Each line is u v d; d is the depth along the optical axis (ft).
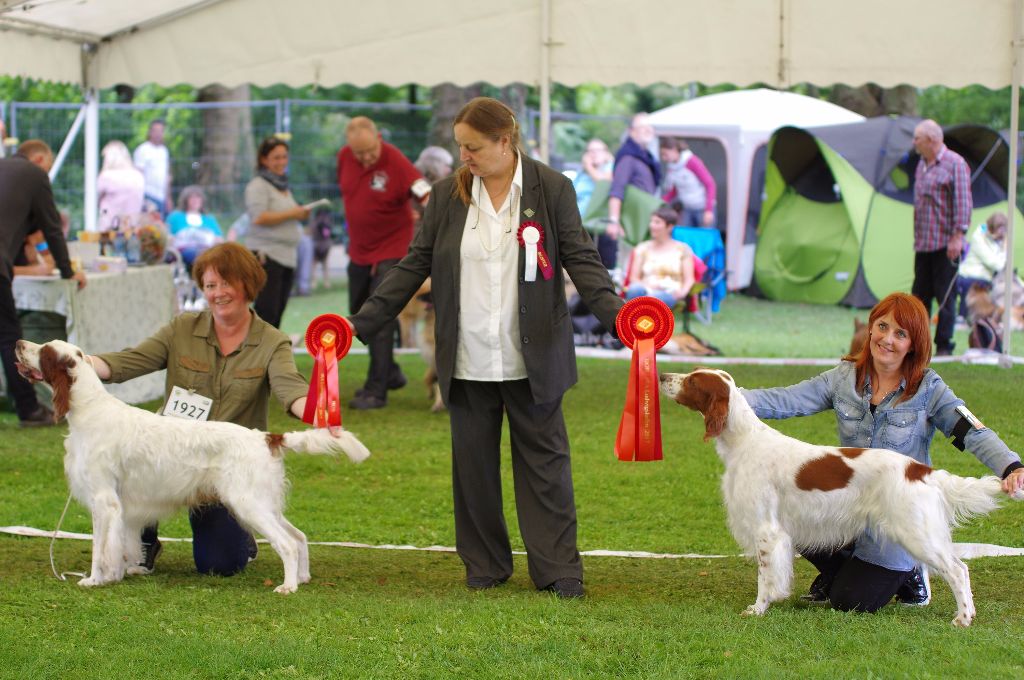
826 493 13.38
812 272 54.70
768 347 42.47
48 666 11.34
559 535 15.06
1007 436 25.52
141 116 73.10
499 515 15.52
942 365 36.24
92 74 35.24
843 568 14.08
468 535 15.57
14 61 31.89
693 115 55.11
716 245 49.32
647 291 41.57
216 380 15.99
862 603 13.76
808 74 33.32
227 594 14.33
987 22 32.68
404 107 62.95
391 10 33.68
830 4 32.99
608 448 25.41
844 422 14.52
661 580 15.89
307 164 64.13
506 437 26.96
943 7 32.73
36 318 28.02
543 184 14.78
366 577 15.96
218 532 15.72
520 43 33.63
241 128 64.28
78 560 16.51
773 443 13.76
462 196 14.76
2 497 20.68
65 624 12.73
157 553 16.28
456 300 14.80
